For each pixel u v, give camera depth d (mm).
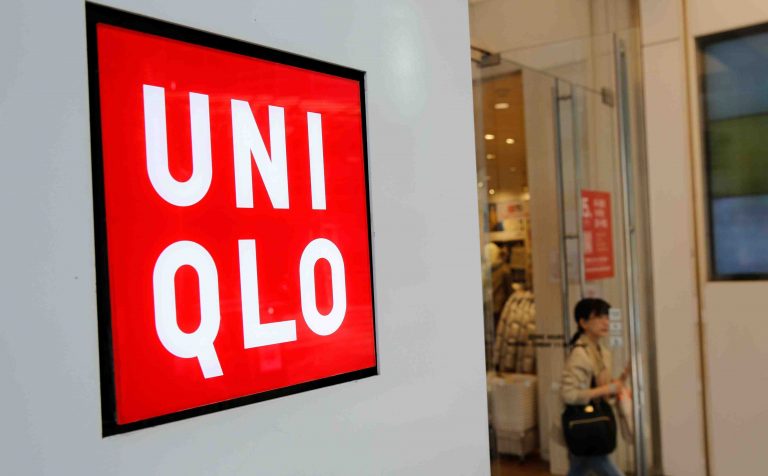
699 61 4332
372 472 1636
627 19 4469
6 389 999
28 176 1037
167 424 1203
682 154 4309
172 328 1224
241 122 1368
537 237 4531
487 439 2068
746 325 4137
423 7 1896
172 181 1240
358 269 1617
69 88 1093
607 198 4270
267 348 1386
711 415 4238
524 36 4508
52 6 1076
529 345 4633
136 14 1195
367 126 1680
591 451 3246
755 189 4176
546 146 4465
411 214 1800
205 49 1311
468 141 2055
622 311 4191
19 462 1007
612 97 4258
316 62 1548
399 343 1733
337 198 1573
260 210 1390
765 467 4066
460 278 1975
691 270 4289
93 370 1100
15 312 1013
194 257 1265
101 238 1138
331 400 1527
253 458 1347
